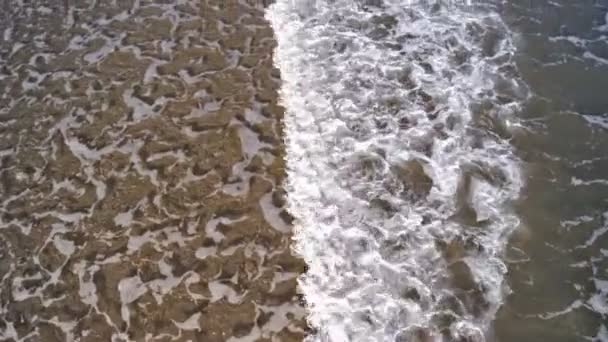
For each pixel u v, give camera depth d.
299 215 3.89
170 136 4.31
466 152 4.20
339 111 4.44
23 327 3.47
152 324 3.46
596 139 4.20
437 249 3.72
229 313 3.48
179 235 3.82
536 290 3.51
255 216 3.88
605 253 3.64
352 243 3.75
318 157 4.18
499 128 4.31
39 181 4.11
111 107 4.49
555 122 4.30
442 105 4.46
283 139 4.27
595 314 3.40
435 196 3.97
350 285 3.57
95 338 3.41
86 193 4.04
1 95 4.60
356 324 3.41
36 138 4.34
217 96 4.53
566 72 4.59
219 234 3.81
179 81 4.63
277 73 4.67
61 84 4.65
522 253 3.67
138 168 4.14
